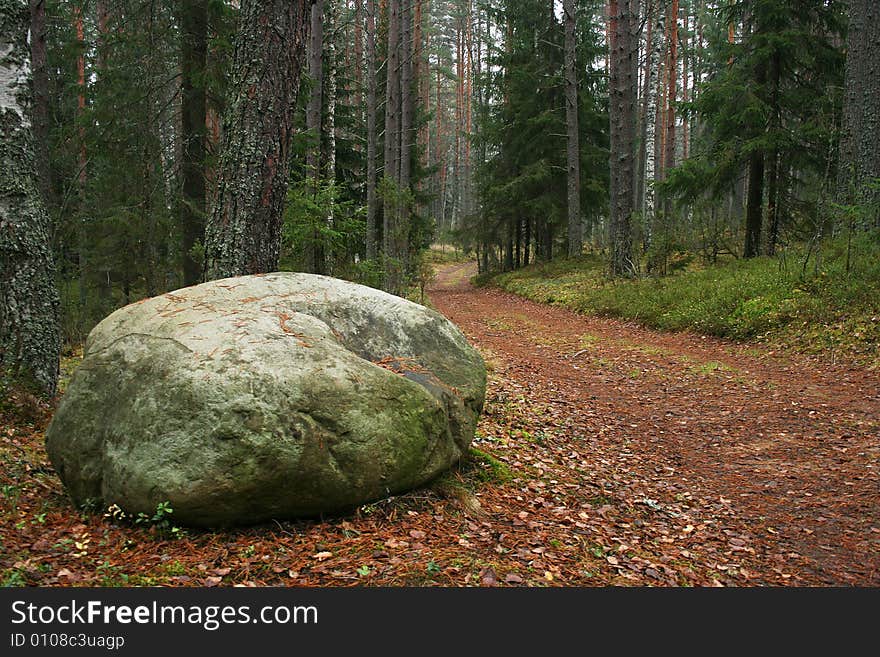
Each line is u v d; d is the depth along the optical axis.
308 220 9.98
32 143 5.65
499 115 29.17
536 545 3.95
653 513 4.91
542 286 22.22
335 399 3.72
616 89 20.42
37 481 4.27
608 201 28.27
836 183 15.62
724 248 18.73
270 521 3.70
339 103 23.30
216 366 3.60
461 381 4.74
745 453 6.46
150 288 12.65
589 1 26.34
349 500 3.77
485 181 29.95
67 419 3.88
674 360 10.80
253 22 5.90
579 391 9.25
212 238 6.05
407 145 22.47
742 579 3.88
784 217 17.27
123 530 3.58
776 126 16.66
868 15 13.74
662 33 21.78
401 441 3.95
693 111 18.44
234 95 6.00
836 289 11.02
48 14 15.16
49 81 16.30
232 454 3.42
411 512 4.04
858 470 5.65
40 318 5.63
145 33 12.26
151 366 3.74
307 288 4.69
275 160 6.07
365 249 19.91
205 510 3.46
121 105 12.52
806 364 9.49
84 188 14.10
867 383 8.22
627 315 15.20
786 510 5.00
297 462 3.50
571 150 24.78
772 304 11.70
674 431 7.36
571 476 5.48
